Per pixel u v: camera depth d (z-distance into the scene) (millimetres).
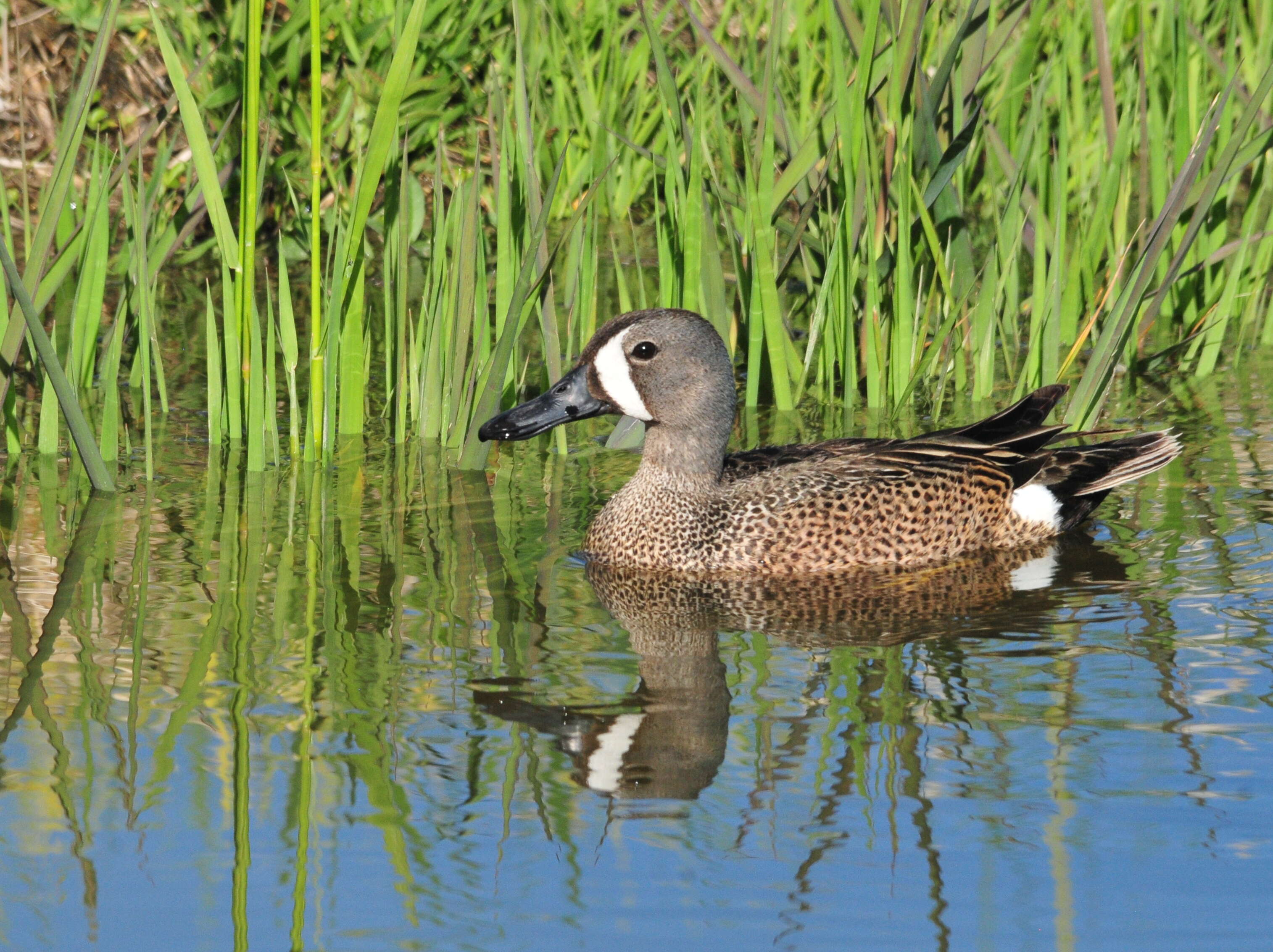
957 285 15570
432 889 6770
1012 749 7988
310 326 15672
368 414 14969
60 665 8984
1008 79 19016
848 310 14789
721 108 17719
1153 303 14891
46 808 7355
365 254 13750
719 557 11453
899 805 7441
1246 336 17250
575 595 10570
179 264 19312
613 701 8641
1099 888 6750
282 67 19641
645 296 17453
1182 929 6465
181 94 12273
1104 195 16266
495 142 14430
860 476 11773
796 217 16859
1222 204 17109
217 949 6371
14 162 20281
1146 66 17672
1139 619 9898
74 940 6434
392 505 12375
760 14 20703
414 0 12180
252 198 12469
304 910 6625
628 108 20781
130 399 14828
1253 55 19406
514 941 6430
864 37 13727
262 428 12922
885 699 8656
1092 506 12164
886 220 15414
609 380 11820
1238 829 7160
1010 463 12102
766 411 15156
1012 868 6902
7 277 11945
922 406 15195
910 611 10336
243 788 7559
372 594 10352
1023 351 16844
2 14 20828
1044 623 9922
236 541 11367
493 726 8289
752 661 9320
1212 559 11023
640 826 7293
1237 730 8133
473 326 14727
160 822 7266
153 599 10117
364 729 8219
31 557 10898
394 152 14258
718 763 7891
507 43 20625
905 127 14531
